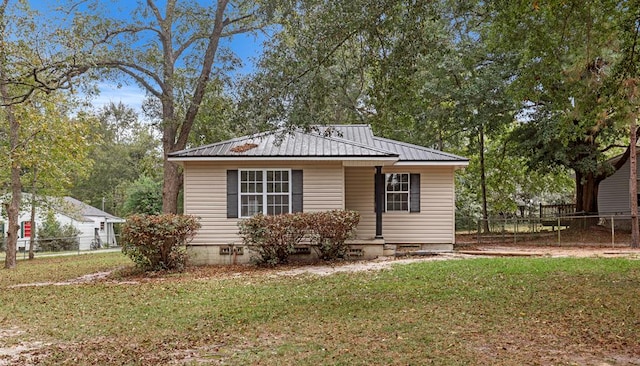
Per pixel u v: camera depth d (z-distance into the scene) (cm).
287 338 651
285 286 1087
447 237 1755
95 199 5569
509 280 1059
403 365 518
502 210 3347
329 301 895
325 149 1611
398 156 1566
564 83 1185
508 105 2186
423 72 2248
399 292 956
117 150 5719
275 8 1038
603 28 977
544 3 934
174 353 597
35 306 966
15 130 1877
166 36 2253
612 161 2652
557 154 2262
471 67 2258
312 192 1602
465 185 3547
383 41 911
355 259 1582
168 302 952
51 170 2362
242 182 1602
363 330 677
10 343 671
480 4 1329
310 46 923
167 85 2200
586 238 2228
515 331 655
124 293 1085
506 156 2950
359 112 2683
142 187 3956
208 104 2166
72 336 706
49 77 1429
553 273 1134
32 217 2567
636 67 1048
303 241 1562
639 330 645
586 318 718
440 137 2677
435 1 902
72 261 2136
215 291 1058
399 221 1770
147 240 1402
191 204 1593
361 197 1784
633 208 1867
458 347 582
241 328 716
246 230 1466
